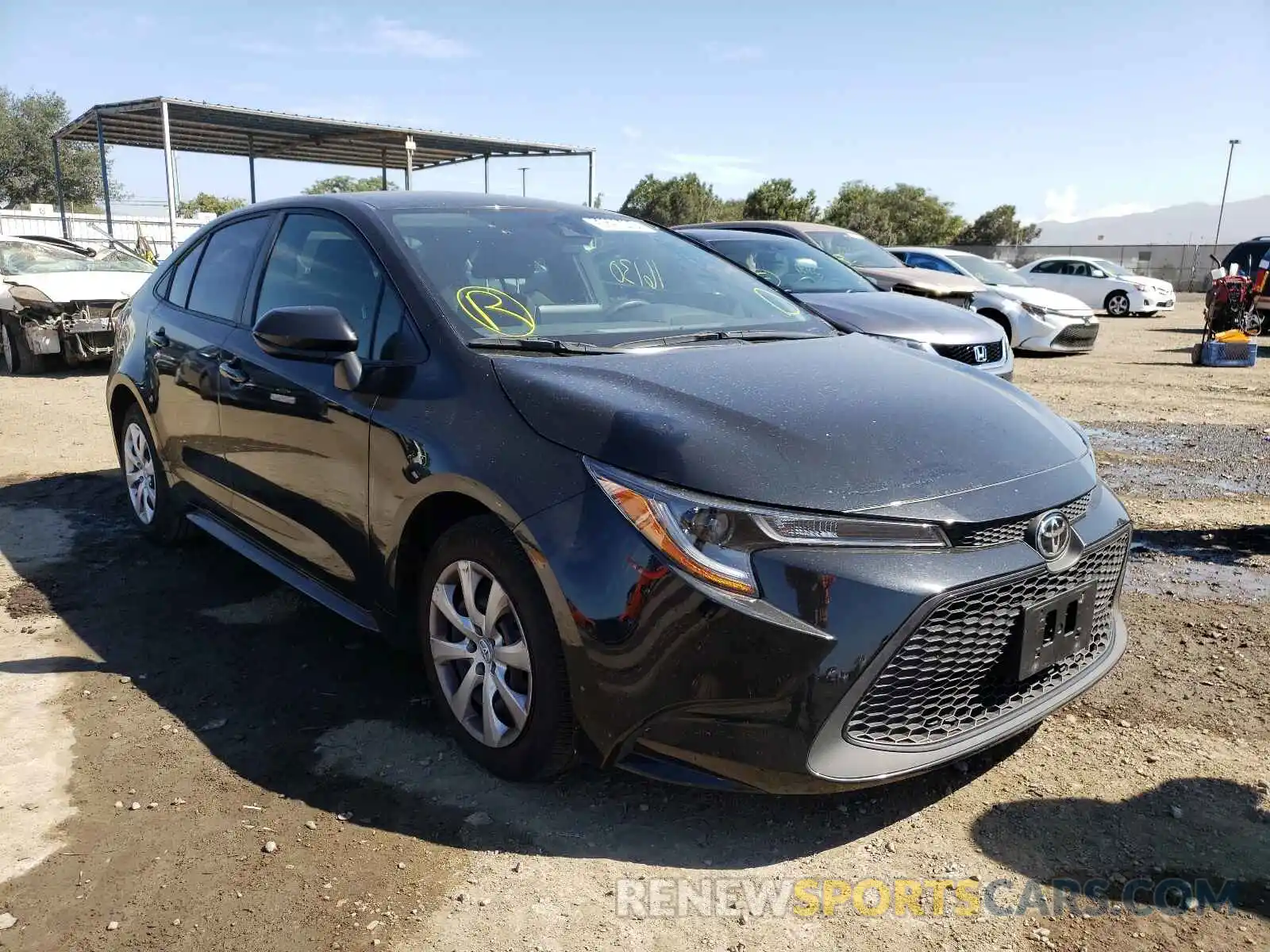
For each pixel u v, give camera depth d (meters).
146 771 2.85
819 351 3.25
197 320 4.21
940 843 2.51
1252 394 9.73
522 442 2.58
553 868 2.42
